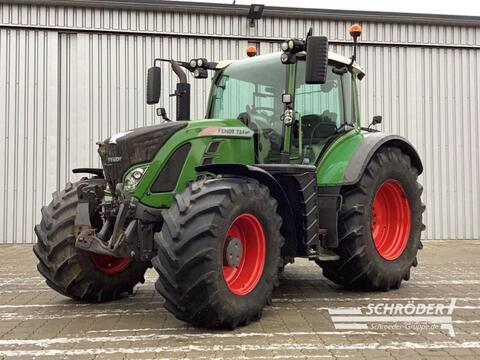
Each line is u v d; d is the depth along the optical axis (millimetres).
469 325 4195
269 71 5227
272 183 4422
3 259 8352
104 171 4629
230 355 3420
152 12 10562
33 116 10328
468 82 11477
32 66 10320
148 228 4320
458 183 11391
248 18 10742
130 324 4254
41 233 4863
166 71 10672
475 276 6613
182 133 4441
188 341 3744
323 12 10930
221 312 3855
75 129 10430
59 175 10391
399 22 11219
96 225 4613
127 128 10555
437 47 11398
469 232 11383
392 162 5641
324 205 5176
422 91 11359
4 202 10227
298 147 5137
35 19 10297
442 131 11391
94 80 10469
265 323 4250
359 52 11195
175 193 4211
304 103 5266
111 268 5133
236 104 5441
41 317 4512
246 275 4242
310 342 3715
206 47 10758
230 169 4223
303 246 4707
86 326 4191
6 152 10258
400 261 5652
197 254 3727
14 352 3525
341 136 5562
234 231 4227
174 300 3816
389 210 5879
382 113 11258
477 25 11430
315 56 4402
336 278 5555
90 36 10453
